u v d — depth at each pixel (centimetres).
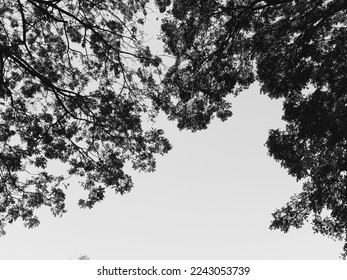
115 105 1334
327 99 1048
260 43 1195
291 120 1121
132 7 1315
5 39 1280
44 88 1336
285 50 1184
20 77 1309
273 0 1137
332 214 1186
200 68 1343
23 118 1316
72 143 1362
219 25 1326
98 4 1302
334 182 1217
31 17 1286
